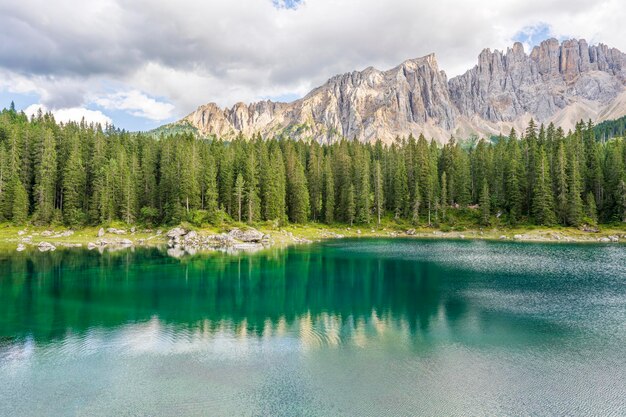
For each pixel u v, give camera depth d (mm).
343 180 151125
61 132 143750
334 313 39156
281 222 128500
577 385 24234
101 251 87625
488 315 38344
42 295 46500
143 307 41500
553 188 126625
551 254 81562
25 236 106375
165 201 124562
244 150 149000
